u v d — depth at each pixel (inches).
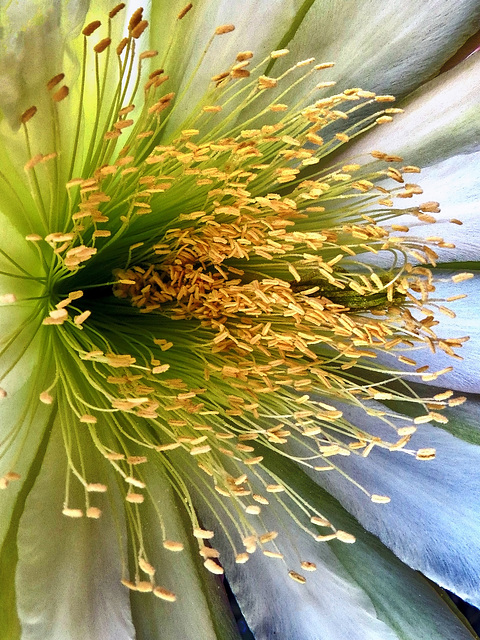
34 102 2.7
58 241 2.8
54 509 2.9
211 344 3.5
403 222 3.7
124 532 3.0
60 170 3.0
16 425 2.8
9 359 2.8
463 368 3.6
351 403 3.5
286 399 3.4
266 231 3.6
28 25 2.5
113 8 2.9
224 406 3.5
